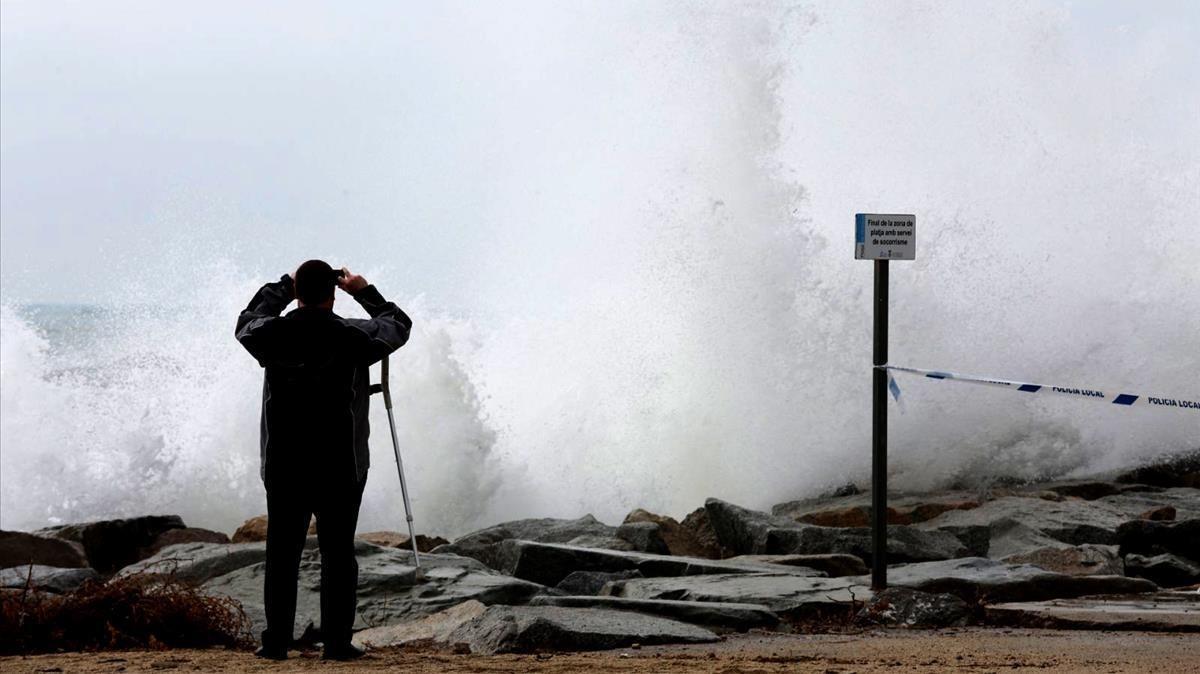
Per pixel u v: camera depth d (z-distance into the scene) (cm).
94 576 1555
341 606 1110
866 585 1515
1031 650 1141
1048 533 2131
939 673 974
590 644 1191
